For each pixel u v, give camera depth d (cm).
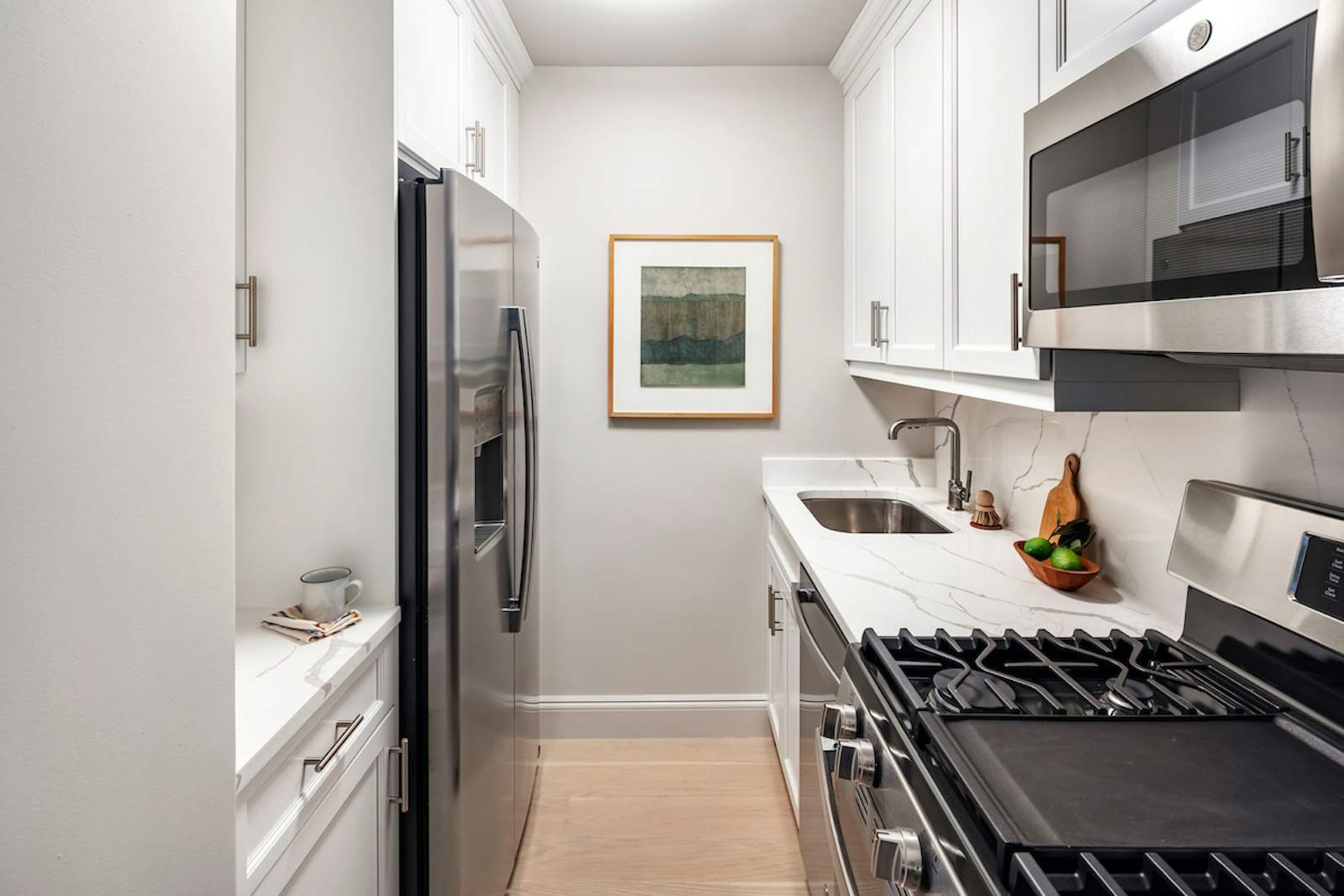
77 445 72
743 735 308
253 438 171
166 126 84
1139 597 165
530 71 288
